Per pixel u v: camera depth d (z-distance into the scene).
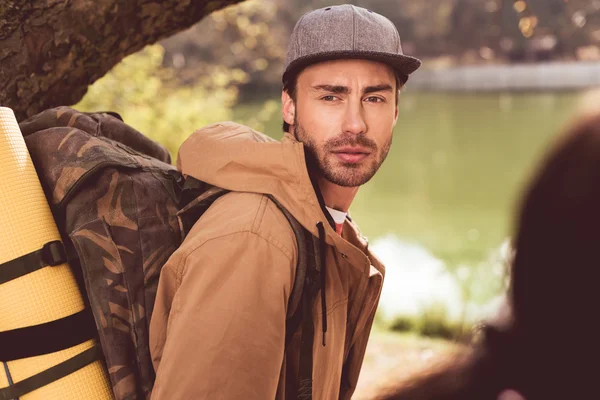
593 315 0.48
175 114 9.31
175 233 1.37
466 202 23.42
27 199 1.27
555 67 80.31
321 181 1.45
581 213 0.48
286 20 53.22
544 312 0.50
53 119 1.52
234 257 1.19
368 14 1.39
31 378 1.25
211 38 23.22
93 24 1.74
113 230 1.31
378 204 23.41
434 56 88.44
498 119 47.81
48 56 1.71
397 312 6.75
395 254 9.67
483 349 0.57
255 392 1.15
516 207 0.53
